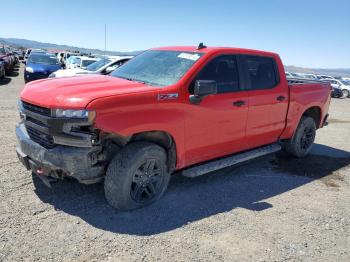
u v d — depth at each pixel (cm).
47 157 379
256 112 536
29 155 405
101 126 362
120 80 457
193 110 441
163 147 446
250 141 551
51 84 427
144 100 393
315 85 673
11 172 500
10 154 577
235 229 394
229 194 490
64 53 2861
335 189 541
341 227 418
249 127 533
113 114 369
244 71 521
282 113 593
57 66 1952
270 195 499
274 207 459
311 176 592
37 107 393
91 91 389
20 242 337
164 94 411
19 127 447
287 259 346
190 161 468
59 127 368
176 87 427
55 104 370
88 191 458
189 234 375
